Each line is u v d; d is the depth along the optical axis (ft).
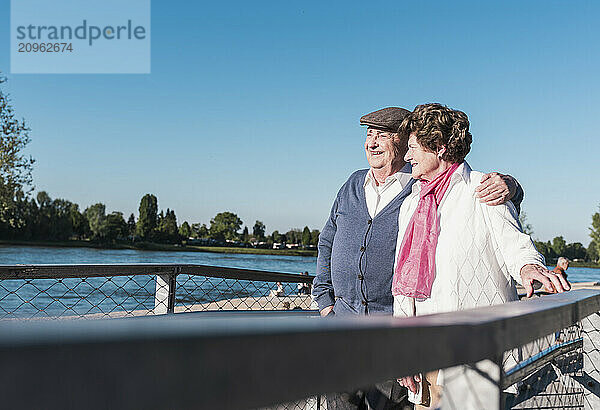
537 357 4.58
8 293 9.12
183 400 0.99
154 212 299.38
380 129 8.62
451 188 7.22
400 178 8.69
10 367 0.81
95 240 275.18
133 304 10.49
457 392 2.78
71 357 0.86
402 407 4.09
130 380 0.93
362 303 8.59
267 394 1.13
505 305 2.83
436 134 7.14
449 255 6.95
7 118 74.90
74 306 9.48
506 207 6.89
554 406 4.96
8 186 75.00
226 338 1.06
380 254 8.42
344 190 9.30
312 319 1.37
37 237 252.42
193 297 11.28
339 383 1.30
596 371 5.78
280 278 12.88
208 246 304.30
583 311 3.83
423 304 7.19
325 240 9.61
